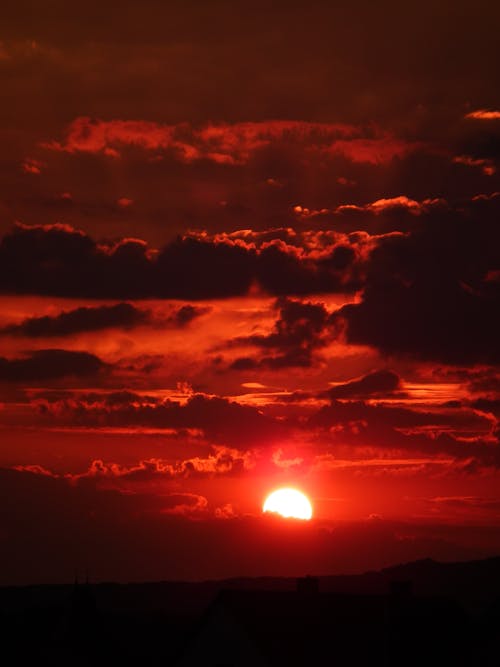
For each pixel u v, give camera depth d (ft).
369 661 631.56
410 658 633.61
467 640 649.61
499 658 639.35
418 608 653.30
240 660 642.63
